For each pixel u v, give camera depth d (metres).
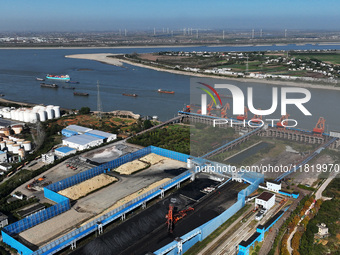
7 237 75.81
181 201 94.06
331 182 101.00
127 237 78.06
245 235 77.69
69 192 97.19
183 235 77.94
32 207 90.94
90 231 77.50
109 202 92.56
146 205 92.38
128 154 121.75
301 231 79.62
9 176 114.56
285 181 102.50
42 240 76.19
